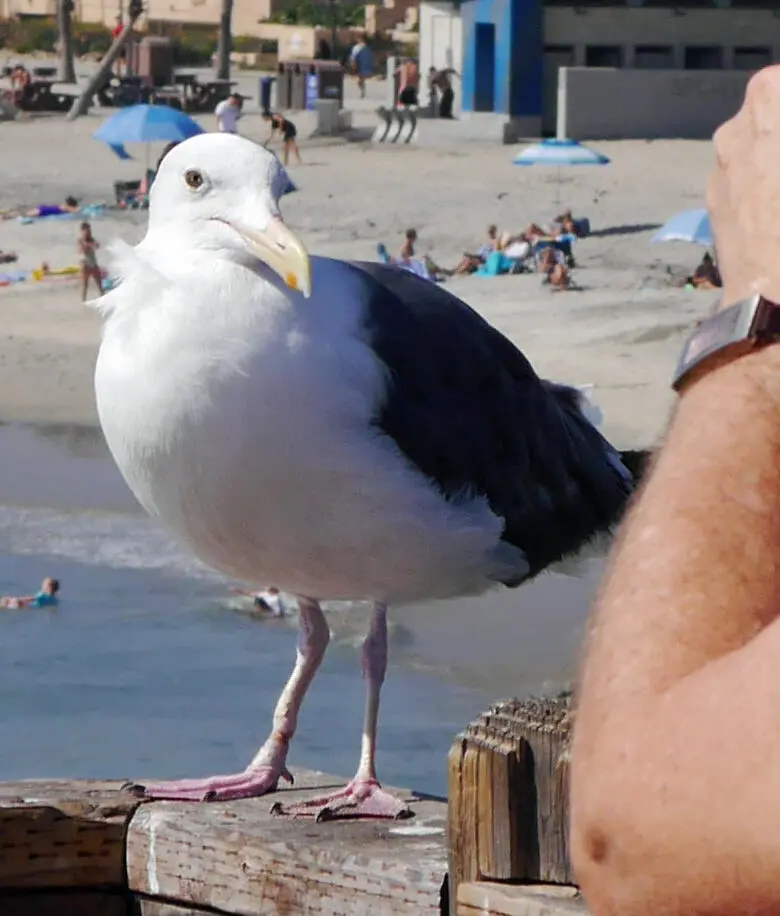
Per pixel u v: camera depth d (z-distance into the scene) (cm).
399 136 5984
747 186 242
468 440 688
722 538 221
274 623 1898
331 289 664
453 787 430
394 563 671
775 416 228
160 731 1563
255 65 9788
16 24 10581
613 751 213
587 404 810
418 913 465
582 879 220
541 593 1884
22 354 3606
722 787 203
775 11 5803
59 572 2108
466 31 5934
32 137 6172
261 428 627
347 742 1488
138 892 533
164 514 665
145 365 634
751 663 207
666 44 5844
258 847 503
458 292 3797
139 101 7031
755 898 203
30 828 529
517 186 4972
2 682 1714
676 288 3806
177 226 652
